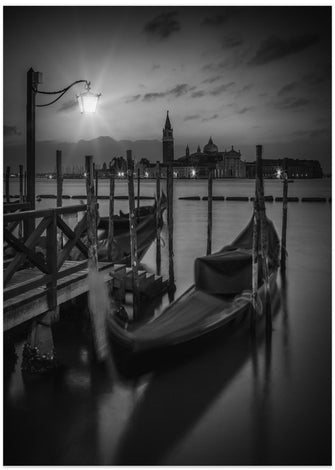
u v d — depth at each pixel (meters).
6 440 5.37
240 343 8.62
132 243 9.78
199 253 19.09
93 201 7.33
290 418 5.98
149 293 11.27
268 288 8.69
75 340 8.43
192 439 5.47
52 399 6.29
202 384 6.89
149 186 108.12
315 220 32.25
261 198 8.63
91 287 7.36
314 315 10.57
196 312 8.04
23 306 6.17
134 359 6.64
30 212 6.25
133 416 5.92
